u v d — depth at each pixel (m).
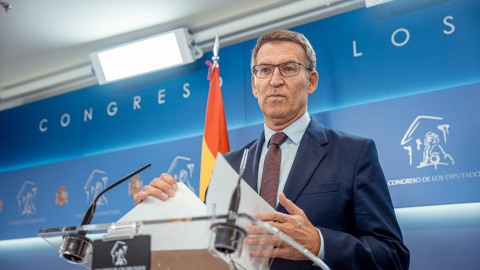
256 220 0.91
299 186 1.59
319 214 1.54
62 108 4.30
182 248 1.05
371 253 1.36
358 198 1.54
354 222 1.57
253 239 0.99
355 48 3.16
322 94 3.18
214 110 3.15
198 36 3.69
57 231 1.09
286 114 1.78
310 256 1.00
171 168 3.57
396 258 1.43
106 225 1.01
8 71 4.19
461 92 2.74
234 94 3.52
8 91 4.46
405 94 2.93
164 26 3.65
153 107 3.86
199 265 1.13
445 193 2.64
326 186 1.57
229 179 1.08
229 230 0.93
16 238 4.11
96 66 3.80
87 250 1.12
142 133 3.85
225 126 3.13
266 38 1.89
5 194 4.29
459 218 2.67
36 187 4.16
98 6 3.37
